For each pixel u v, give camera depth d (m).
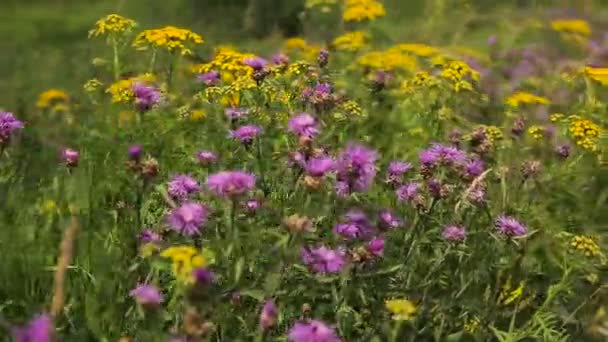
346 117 5.97
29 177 5.93
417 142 6.41
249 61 6.11
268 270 4.18
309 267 4.12
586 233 5.46
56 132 7.12
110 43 7.19
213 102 6.11
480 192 4.81
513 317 4.56
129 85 6.29
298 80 6.34
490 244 4.78
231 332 4.04
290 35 18.61
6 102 12.77
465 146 6.11
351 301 4.38
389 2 12.97
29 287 4.49
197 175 5.31
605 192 5.80
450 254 4.79
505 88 8.94
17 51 20.39
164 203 4.85
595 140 6.12
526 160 6.00
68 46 21.11
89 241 4.43
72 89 13.38
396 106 7.10
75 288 4.26
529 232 4.81
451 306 4.56
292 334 3.46
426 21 12.98
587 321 5.02
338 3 12.19
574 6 16.03
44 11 27.73
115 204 4.98
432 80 7.09
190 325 3.32
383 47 10.55
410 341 4.36
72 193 4.99
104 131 6.01
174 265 3.51
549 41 12.30
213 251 4.21
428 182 4.85
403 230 4.92
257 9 19.11
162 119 5.85
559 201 5.70
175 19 22.33
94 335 4.03
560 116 6.57
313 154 4.66
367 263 4.23
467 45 12.60
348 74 7.93
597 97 7.77
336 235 4.43
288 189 4.94
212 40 16.88
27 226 4.77
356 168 4.36
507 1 15.23
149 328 3.76
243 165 5.25
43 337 3.12
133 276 4.20
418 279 4.64
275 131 5.53
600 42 13.05
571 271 4.77
